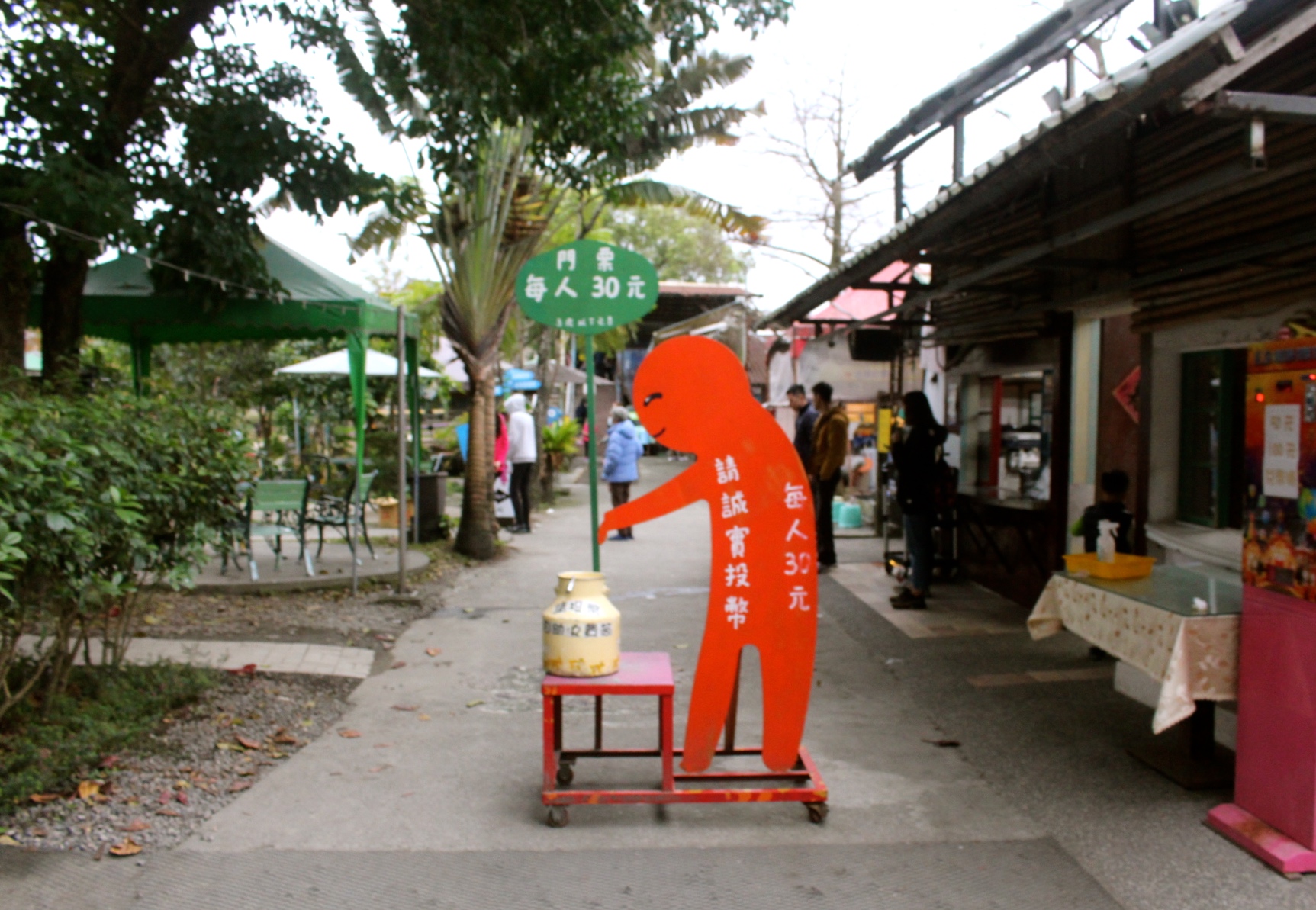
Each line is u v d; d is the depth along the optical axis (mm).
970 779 4430
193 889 3385
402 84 7852
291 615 7523
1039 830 3887
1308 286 4695
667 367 4051
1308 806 3496
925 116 7172
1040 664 6324
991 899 3350
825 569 9859
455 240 10547
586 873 3531
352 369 9133
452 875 3512
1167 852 3664
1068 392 7355
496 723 5289
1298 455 3518
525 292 4676
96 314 8820
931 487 7957
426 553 10547
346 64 8773
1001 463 9008
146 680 5262
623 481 13633
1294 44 4609
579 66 7910
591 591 4055
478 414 10859
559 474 21562
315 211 7809
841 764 4641
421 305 16672
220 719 5062
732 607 4051
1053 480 7453
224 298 8391
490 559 10859
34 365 13039
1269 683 3674
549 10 7527
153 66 7258
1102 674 6059
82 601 4199
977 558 8984
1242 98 3299
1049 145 3836
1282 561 3594
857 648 6859
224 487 5172
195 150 7539
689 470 4082
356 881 3459
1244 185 5145
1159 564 6176
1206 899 3318
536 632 7465
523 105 8047
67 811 3912
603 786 4312
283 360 14938
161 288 8242
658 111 10680
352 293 9320
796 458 3998
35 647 4824
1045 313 7402
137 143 7457
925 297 6656
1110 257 6449
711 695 4070
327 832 3852
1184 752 4535
